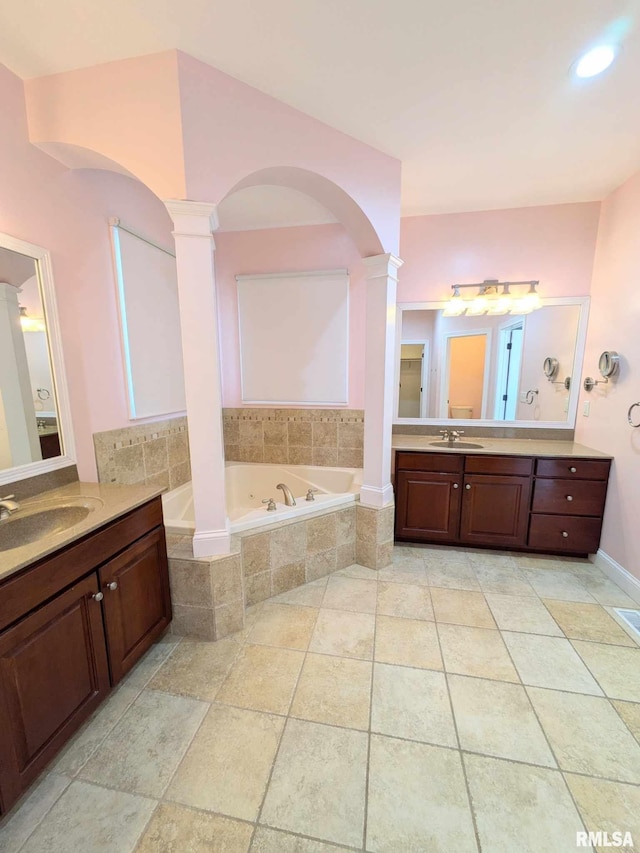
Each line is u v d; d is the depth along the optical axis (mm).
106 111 1492
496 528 2680
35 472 1663
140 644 1604
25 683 1090
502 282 2891
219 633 1849
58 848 1036
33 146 1600
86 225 1904
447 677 1627
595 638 1866
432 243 2963
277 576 2213
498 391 3051
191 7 1226
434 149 2035
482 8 1237
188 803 1148
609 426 2496
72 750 1314
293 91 1605
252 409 3287
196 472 1743
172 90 1422
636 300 2262
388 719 1430
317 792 1178
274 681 1604
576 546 2588
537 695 1537
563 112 1741
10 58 1425
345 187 1915
